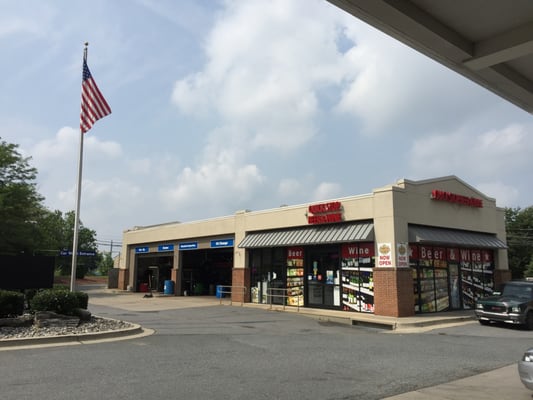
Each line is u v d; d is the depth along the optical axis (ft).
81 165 57.62
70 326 47.16
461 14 16.61
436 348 42.68
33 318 47.57
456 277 81.25
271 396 24.36
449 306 78.74
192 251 123.95
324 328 59.00
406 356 38.09
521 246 193.26
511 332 56.34
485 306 63.00
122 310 77.25
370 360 36.01
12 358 33.50
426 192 75.46
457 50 18.15
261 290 91.15
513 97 22.38
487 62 18.74
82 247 282.97
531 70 20.63
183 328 54.19
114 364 31.78
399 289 67.21
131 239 140.87
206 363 33.06
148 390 24.99
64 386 25.53
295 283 84.23
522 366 24.39
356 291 73.61
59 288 55.72
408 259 69.77
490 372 32.07
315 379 28.76
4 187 122.62
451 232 79.25
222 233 102.58
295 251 85.10
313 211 80.48
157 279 138.31
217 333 50.62
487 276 88.69
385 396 25.09
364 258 73.05
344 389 26.32
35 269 55.98
